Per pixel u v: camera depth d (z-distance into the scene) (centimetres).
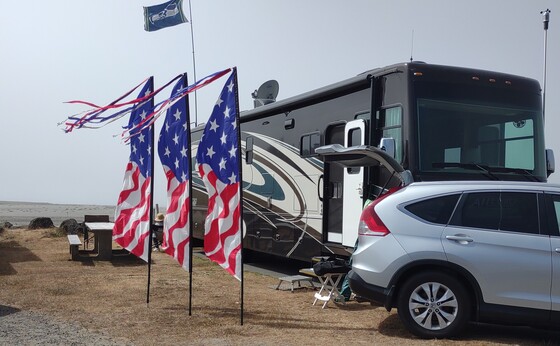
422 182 659
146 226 803
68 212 5297
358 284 648
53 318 702
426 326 621
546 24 1256
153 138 802
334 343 601
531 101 841
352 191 890
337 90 932
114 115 801
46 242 1575
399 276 627
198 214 1562
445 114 783
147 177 809
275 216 1150
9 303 789
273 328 668
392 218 641
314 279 933
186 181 742
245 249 1345
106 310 752
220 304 803
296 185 1069
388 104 812
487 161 795
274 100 1287
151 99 814
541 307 591
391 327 672
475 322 646
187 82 762
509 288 599
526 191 623
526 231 610
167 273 1089
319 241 991
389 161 719
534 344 615
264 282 1023
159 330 650
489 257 603
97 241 1343
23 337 611
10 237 1662
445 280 617
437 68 796
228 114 708
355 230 878
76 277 1016
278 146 1141
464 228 619
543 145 836
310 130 1026
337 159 790
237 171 690
